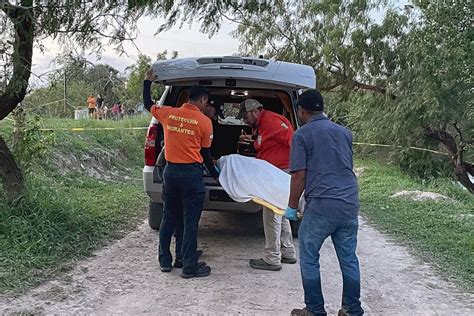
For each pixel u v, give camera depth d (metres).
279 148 5.99
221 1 7.08
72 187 10.16
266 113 6.07
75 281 5.30
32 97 7.41
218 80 6.48
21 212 6.60
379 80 21.34
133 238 7.15
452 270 6.25
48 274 5.39
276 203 5.66
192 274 5.62
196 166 5.54
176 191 5.60
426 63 18.75
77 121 15.52
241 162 5.91
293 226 7.27
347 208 4.32
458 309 5.02
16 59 6.23
